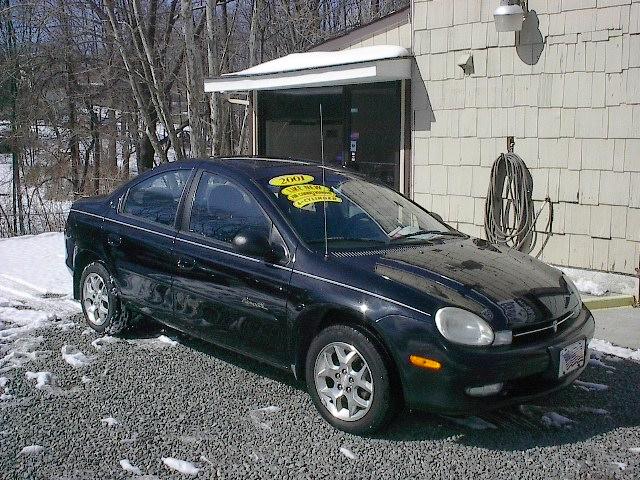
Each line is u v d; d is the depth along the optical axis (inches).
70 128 905.5
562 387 168.4
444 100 355.3
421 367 155.9
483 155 342.6
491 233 333.4
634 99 290.0
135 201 232.1
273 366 195.0
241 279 187.8
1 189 885.2
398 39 426.3
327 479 146.3
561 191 315.0
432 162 364.2
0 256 383.6
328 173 219.1
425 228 212.1
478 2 335.9
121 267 226.7
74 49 887.1
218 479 146.2
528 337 163.6
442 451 158.2
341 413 168.1
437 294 161.3
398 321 158.6
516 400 160.6
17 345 228.5
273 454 156.6
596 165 303.4
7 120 889.5
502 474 148.3
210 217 205.2
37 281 323.6
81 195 835.4
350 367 166.2
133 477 146.7
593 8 297.7
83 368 207.6
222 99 534.6
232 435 165.3
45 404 182.4
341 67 374.0
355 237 190.5
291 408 180.7
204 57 751.7
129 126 954.1
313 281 173.5
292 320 176.4
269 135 471.8
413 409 160.6
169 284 209.3
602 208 303.0
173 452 157.0
